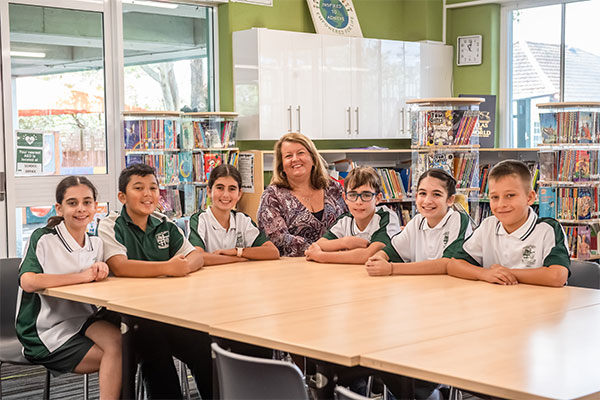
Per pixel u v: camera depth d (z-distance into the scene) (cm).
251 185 633
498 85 808
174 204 611
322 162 428
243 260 376
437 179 346
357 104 725
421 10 800
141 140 601
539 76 788
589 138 584
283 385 185
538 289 288
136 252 346
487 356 192
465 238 335
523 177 308
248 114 665
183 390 374
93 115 620
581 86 758
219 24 686
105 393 291
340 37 711
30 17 583
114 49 625
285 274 333
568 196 590
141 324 286
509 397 167
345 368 219
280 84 668
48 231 321
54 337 305
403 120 765
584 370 180
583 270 323
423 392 287
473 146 563
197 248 367
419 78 782
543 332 218
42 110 593
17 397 408
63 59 602
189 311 253
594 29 746
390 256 357
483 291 284
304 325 229
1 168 574
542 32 782
